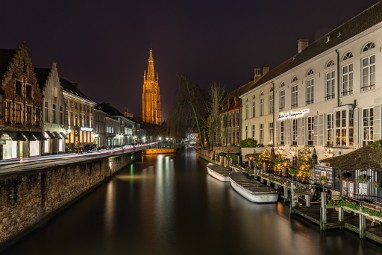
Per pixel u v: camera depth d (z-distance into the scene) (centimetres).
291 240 1329
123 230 1500
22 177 1333
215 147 4931
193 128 6538
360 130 1936
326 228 1364
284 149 2995
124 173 3628
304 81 2638
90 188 2450
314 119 2472
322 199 1361
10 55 2877
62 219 1673
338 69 2150
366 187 1345
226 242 1334
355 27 2223
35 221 1464
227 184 2808
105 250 1260
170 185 2756
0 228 1159
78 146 4303
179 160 5491
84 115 5319
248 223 1576
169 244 1321
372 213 1180
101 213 1800
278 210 1794
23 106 3022
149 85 16200
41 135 3412
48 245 1309
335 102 2183
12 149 2877
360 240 1252
